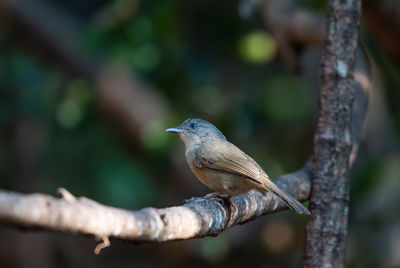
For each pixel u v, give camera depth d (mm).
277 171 12961
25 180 15055
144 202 13406
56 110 13695
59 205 3846
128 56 11867
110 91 13672
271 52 11664
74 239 15930
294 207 6430
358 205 12617
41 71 13688
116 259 16125
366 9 9000
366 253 12664
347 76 6984
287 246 14219
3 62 13375
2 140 15438
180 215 5094
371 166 12148
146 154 13750
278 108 13148
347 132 7004
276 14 10070
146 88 13898
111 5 12812
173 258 14586
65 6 15383
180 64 12391
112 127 13906
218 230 5805
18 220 3594
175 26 11781
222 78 13305
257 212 6629
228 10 12703
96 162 13375
